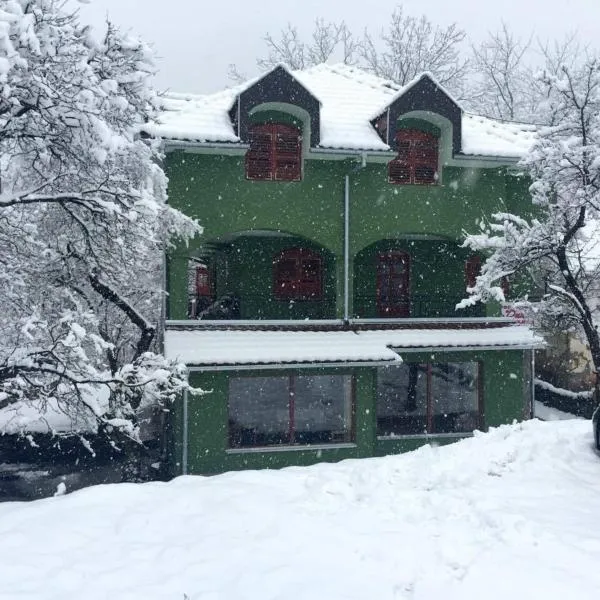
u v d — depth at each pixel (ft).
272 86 53.93
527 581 18.19
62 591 18.34
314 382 81.20
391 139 56.44
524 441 32.96
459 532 21.68
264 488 26.73
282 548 20.85
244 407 74.84
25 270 51.80
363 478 27.81
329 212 57.82
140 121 44.65
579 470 28.07
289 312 63.52
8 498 57.00
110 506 24.36
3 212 44.32
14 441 69.41
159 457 65.41
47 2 35.53
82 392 41.55
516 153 58.85
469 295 65.36
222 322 55.36
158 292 70.33
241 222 56.08
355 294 65.05
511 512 23.13
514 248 50.88
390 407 72.13
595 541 20.43
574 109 49.60
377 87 68.49
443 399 75.36
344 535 21.80
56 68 35.96
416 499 25.22
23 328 39.52
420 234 61.00
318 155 55.88
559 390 79.15
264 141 57.26
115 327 69.05
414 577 18.89
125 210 41.39
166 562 20.01
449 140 58.54
